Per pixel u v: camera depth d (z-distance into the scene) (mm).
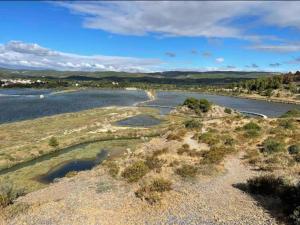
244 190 25172
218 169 31406
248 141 45969
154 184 26266
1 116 117875
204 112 123312
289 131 52125
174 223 19875
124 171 31812
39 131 82250
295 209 18547
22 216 22516
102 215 21953
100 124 94188
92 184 29922
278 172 30328
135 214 21844
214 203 22578
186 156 38344
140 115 117188
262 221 18828
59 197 27062
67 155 58594
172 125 85812
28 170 50469
